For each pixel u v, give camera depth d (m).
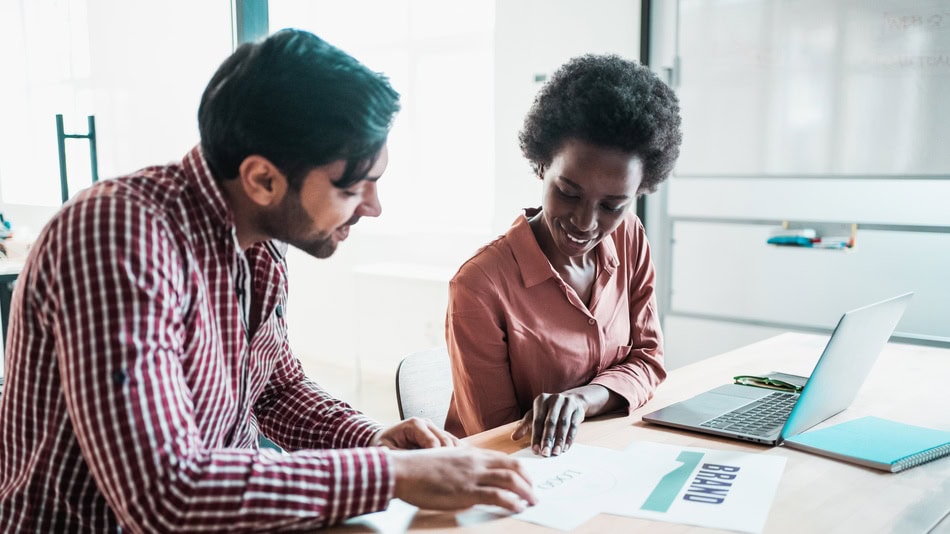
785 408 1.23
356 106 0.76
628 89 1.12
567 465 0.99
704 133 3.31
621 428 1.17
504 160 3.91
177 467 0.70
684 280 3.53
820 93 2.99
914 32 2.75
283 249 1.00
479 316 1.25
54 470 0.80
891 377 1.48
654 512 0.84
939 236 2.87
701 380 1.47
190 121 2.37
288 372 1.13
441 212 4.45
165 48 2.30
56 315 0.71
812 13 2.97
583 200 1.15
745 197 3.31
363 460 0.78
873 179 2.93
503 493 0.81
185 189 0.83
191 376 0.82
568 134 1.12
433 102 4.39
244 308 0.93
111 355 0.68
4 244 2.20
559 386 1.31
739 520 0.82
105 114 2.29
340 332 4.75
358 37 4.67
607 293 1.36
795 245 3.04
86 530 0.83
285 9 4.94
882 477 0.96
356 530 0.80
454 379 1.32
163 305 0.73
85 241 0.71
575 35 3.60
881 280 3.02
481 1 4.10
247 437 1.00
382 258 4.54
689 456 1.03
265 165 0.77
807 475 0.97
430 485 0.79
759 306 3.34
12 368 0.80
